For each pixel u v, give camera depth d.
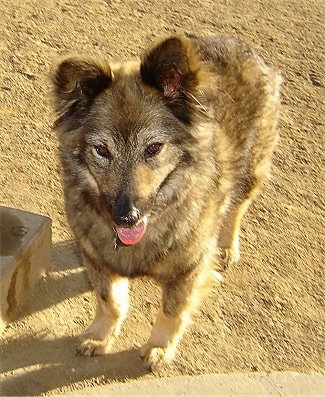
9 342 1.38
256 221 1.73
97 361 1.38
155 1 2.39
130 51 2.15
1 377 1.32
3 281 1.35
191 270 1.33
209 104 1.24
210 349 1.43
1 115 1.88
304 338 1.48
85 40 2.17
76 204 1.30
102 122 1.18
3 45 2.09
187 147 1.23
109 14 2.29
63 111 1.21
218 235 1.46
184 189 1.26
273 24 2.37
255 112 1.50
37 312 1.45
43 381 1.33
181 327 1.40
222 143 1.37
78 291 1.51
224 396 1.34
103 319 1.40
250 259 1.63
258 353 1.43
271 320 1.50
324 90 2.13
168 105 1.20
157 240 1.29
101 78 1.18
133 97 1.19
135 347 1.42
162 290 1.39
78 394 1.31
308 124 2.01
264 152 1.58
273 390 1.36
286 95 2.08
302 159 1.91
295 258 1.65
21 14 2.22
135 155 1.18
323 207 1.79
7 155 1.78
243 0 2.47
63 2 2.31
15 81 1.98
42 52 2.09
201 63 1.18
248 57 1.53
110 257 1.33
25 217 1.48
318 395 1.36
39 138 1.83
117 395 1.32
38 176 1.73
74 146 1.23
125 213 1.16
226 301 1.53
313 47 2.29
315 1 2.52
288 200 1.79
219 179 1.35
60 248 1.59
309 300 1.56
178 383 1.36
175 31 2.26
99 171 1.20
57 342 1.40
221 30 2.30
